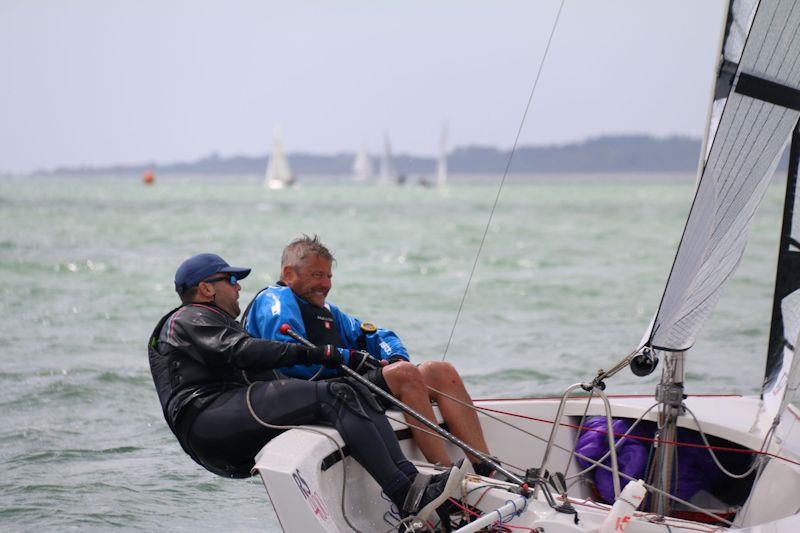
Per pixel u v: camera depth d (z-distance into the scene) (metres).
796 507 13.53
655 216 143.62
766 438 14.32
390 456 12.84
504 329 37.25
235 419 13.16
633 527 12.22
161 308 41.81
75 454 21.05
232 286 14.08
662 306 12.36
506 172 15.94
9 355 31.45
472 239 87.75
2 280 50.41
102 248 70.75
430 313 41.28
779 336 15.69
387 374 14.34
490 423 16.33
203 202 196.00
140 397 26.17
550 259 67.06
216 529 16.83
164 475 19.69
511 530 12.32
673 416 13.88
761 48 12.17
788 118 12.79
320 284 14.92
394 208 174.50
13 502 17.95
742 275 55.47
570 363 30.70
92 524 16.95
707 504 15.19
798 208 15.22
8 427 23.11
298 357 13.20
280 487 12.14
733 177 12.48
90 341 34.16
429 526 12.38
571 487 15.77
